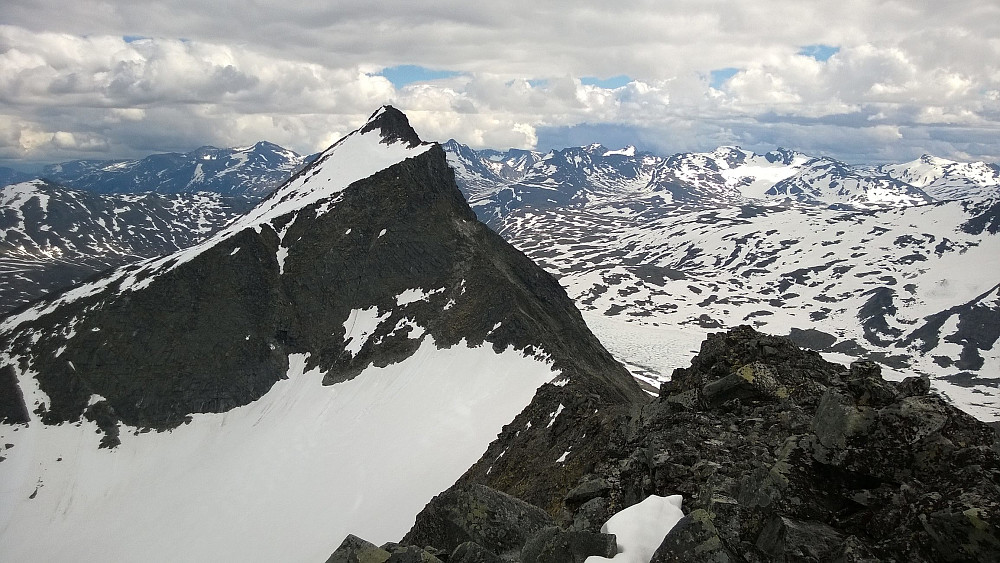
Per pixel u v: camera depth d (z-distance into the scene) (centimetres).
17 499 10269
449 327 11775
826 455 1922
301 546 7812
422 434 9312
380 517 7475
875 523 1662
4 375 12456
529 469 5003
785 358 3095
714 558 1496
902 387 2170
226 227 18712
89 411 11788
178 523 9525
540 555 1753
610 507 2306
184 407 11994
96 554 9200
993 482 1609
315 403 11650
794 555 1563
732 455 2320
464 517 2202
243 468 10481
